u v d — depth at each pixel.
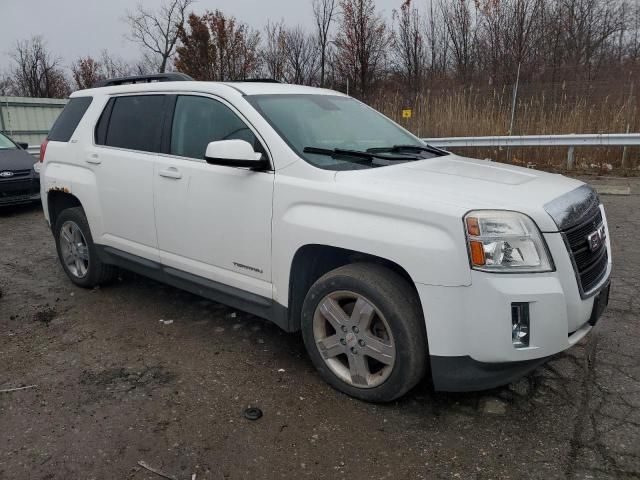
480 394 3.19
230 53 25.31
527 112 12.03
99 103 4.66
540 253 2.65
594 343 3.76
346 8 19.78
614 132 11.05
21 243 6.83
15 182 8.48
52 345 3.89
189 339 3.97
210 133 3.73
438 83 18.70
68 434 2.85
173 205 3.87
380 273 2.95
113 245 4.49
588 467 2.55
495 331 2.62
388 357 2.93
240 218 3.46
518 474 2.52
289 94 3.88
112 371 3.51
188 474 2.55
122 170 4.25
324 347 3.21
